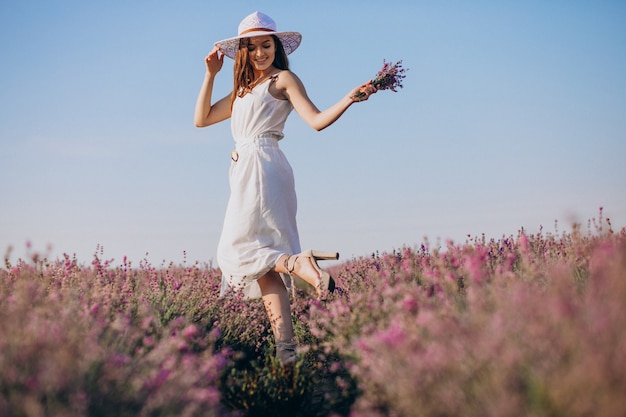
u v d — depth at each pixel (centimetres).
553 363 238
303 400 386
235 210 484
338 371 414
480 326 272
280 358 431
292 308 604
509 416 224
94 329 327
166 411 274
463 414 242
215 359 351
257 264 470
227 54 526
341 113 449
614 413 212
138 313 434
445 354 254
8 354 273
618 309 254
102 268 521
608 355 225
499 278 354
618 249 299
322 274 442
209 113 536
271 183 479
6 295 393
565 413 222
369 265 618
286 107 495
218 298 511
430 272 420
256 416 379
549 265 416
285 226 481
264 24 497
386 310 391
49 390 250
